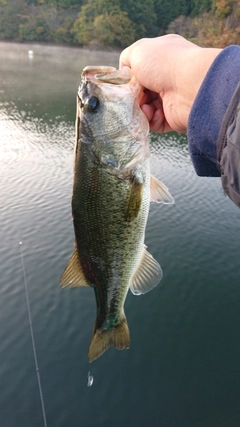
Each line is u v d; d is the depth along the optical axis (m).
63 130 4.32
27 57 9.70
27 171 2.97
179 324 1.48
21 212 2.31
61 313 1.52
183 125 0.31
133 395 1.18
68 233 2.10
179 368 1.28
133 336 1.41
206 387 1.20
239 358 1.32
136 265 0.36
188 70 0.28
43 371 1.25
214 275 1.78
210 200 2.57
